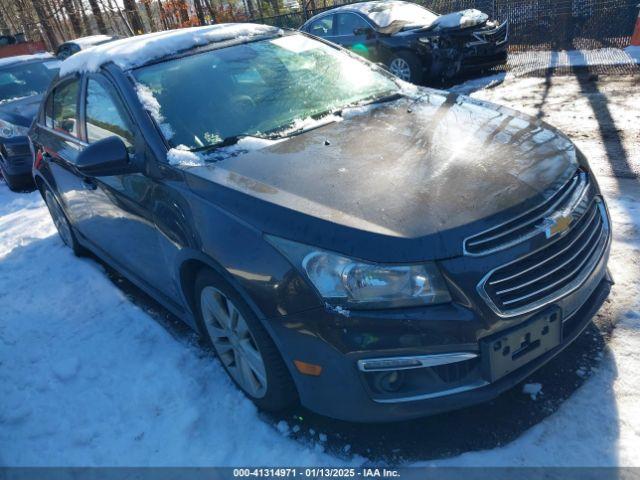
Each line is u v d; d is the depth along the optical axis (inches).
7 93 315.9
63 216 179.3
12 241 212.1
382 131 105.2
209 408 103.0
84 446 100.4
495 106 118.0
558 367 98.0
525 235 78.6
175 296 117.0
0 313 155.6
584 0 374.9
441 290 74.6
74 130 146.7
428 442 88.0
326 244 77.5
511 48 417.1
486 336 76.5
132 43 133.0
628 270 121.8
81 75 137.8
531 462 81.7
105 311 146.4
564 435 84.9
